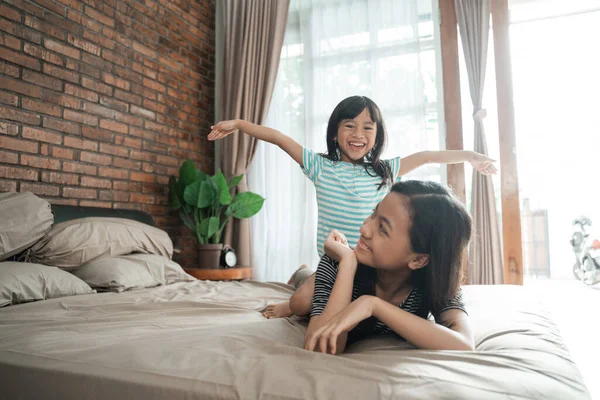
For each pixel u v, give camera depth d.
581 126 4.54
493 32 3.07
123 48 2.92
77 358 0.74
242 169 3.59
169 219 3.32
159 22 3.28
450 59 3.17
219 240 3.48
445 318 0.82
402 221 0.76
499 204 3.20
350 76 3.42
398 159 1.65
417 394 0.54
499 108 3.04
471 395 0.53
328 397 0.55
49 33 2.39
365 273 0.88
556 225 4.76
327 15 3.51
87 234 2.07
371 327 0.88
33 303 1.42
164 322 1.15
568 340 2.57
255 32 3.67
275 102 3.67
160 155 3.25
